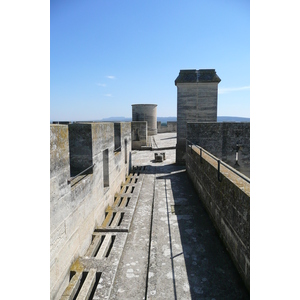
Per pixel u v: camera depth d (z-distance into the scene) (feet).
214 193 16.48
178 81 33.01
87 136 15.16
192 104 33.71
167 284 10.91
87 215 14.33
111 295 10.51
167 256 13.06
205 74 33.17
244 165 29.25
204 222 17.13
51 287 9.73
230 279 11.23
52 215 9.86
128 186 25.59
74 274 11.62
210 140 28.96
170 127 88.58
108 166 19.61
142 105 71.56
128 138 30.19
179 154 35.04
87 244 14.33
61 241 10.69
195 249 13.74
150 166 34.99
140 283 11.28
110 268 11.95
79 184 13.03
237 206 11.84
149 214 18.97
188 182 26.86
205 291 10.47
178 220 17.48
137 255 13.51
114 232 15.80
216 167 16.44
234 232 12.25
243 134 28.84
